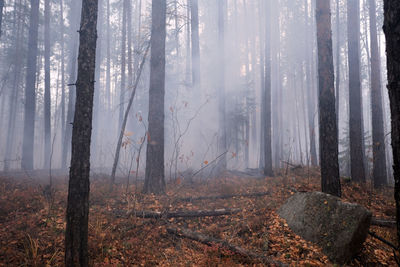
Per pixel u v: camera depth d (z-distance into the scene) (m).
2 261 4.27
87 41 4.25
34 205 6.52
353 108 11.75
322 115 7.70
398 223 2.77
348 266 5.15
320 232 5.70
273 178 11.51
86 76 4.18
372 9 13.69
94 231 5.35
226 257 5.11
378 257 5.52
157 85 8.59
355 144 11.55
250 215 6.72
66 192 7.50
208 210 6.76
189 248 5.48
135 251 5.01
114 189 8.23
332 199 6.01
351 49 12.10
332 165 7.44
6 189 7.73
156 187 8.05
